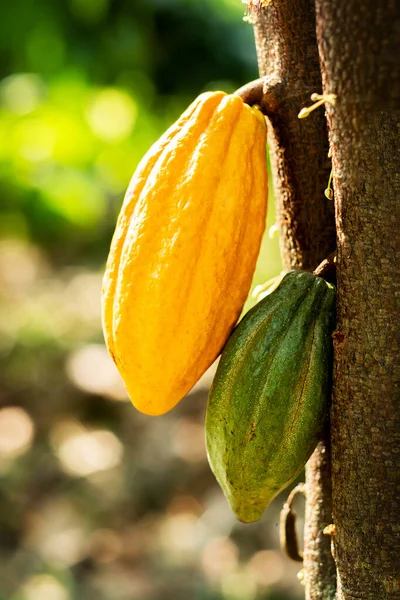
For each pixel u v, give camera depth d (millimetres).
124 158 2676
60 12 2355
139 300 803
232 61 2432
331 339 806
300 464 812
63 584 1845
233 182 806
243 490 818
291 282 817
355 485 796
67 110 2514
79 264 3586
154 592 1827
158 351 806
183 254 797
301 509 1944
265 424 800
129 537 2053
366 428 788
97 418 2582
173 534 2035
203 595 1811
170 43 2451
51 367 2734
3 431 2457
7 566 1923
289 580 1836
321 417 808
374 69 743
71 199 2629
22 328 2855
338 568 816
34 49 2457
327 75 759
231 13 2404
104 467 2307
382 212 761
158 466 2283
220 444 816
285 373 799
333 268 821
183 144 808
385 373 778
